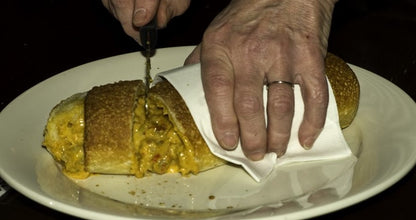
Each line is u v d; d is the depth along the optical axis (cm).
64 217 51
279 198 52
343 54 79
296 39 55
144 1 59
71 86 67
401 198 52
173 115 56
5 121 60
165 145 56
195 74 58
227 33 56
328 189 52
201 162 56
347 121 61
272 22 56
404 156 53
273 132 54
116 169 56
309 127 56
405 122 59
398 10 92
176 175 56
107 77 69
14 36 87
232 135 53
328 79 60
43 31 88
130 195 54
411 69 75
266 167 55
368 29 86
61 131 58
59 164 58
